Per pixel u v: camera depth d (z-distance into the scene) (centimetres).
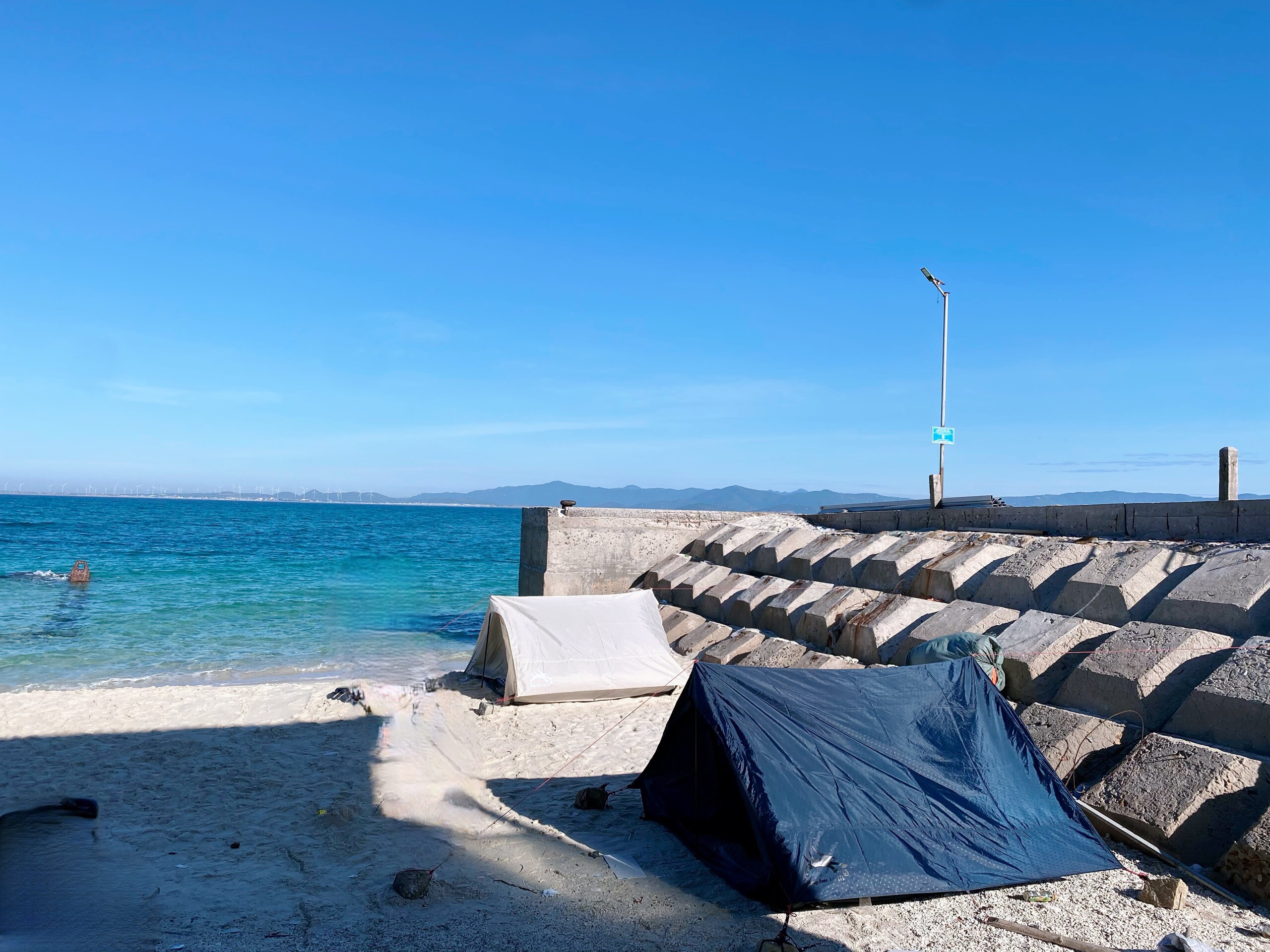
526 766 976
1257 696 692
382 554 4819
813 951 518
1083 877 623
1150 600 937
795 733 673
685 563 1877
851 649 1218
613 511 1934
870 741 684
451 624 2223
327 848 708
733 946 529
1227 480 1064
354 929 549
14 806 791
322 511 16475
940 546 1360
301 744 1052
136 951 505
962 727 711
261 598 2667
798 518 2025
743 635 1455
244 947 518
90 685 1441
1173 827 644
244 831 750
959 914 569
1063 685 880
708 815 709
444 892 615
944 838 618
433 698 1310
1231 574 870
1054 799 674
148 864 657
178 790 865
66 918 544
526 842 730
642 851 707
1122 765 733
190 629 2070
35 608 2327
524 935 544
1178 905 569
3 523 7244
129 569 3491
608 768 967
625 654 1348
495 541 6531
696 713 734
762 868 616
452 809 816
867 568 1416
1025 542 1246
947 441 1839
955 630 1074
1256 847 585
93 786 871
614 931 552
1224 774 654
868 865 583
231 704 1266
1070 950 514
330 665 1653
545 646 1320
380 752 1015
